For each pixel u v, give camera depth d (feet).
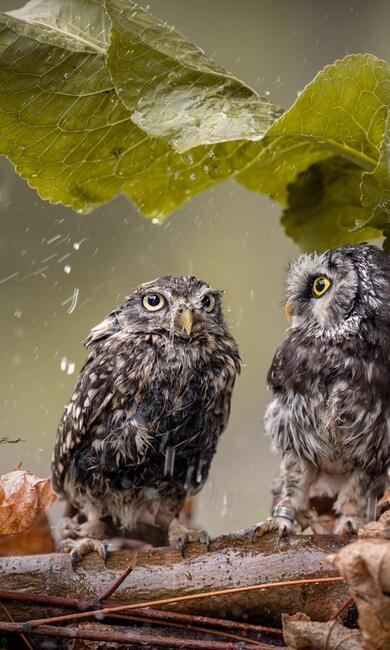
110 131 29.76
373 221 27.32
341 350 28.17
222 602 25.26
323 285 29.14
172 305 30.53
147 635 24.44
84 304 55.83
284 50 62.23
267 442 51.11
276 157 31.78
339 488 29.94
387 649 21.24
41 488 25.89
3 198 56.34
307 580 25.05
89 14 29.84
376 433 27.94
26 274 55.72
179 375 29.94
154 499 30.73
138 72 27.89
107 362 29.99
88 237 56.95
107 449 29.58
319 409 28.32
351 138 27.89
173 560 26.00
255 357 55.26
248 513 45.21
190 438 30.14
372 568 21.02
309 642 23.06
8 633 24.58
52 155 29.81
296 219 32.73
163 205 32.24
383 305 28.02
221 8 62.13
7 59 28.37
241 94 28.32
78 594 25.58
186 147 27.14
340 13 62.49
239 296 56.24
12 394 52.90
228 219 58.13
